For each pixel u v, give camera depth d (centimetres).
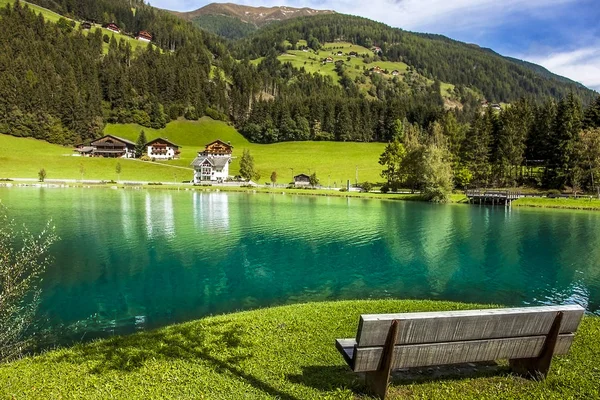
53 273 2336
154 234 3684
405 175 10619
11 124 15562
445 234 4038
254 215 5275
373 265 2705
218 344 999
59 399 735
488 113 10938
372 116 19750
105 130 19288
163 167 13888
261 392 759
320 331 1098
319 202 7544
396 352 689
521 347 765
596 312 1814
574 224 4869
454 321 689
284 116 19912
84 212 5125
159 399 733
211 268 2542
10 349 1133
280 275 2412
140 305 1831
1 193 7744
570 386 780
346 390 754
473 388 766
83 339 1439
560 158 9075
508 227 4578
